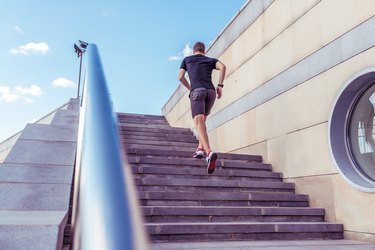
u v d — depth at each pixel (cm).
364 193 466
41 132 473
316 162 569
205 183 567
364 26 493
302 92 623
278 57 715
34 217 239
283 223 473
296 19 663
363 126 514
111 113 149
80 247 85
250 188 592
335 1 559
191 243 414
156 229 421
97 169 104
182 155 680
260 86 779
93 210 88
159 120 1586
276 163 689
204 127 519
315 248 389
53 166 375
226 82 966
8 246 193
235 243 418
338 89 531
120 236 78
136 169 572
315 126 579
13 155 392
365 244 425
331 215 523
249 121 816
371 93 503
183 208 477
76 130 497
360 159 512
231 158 720
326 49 569
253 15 839
